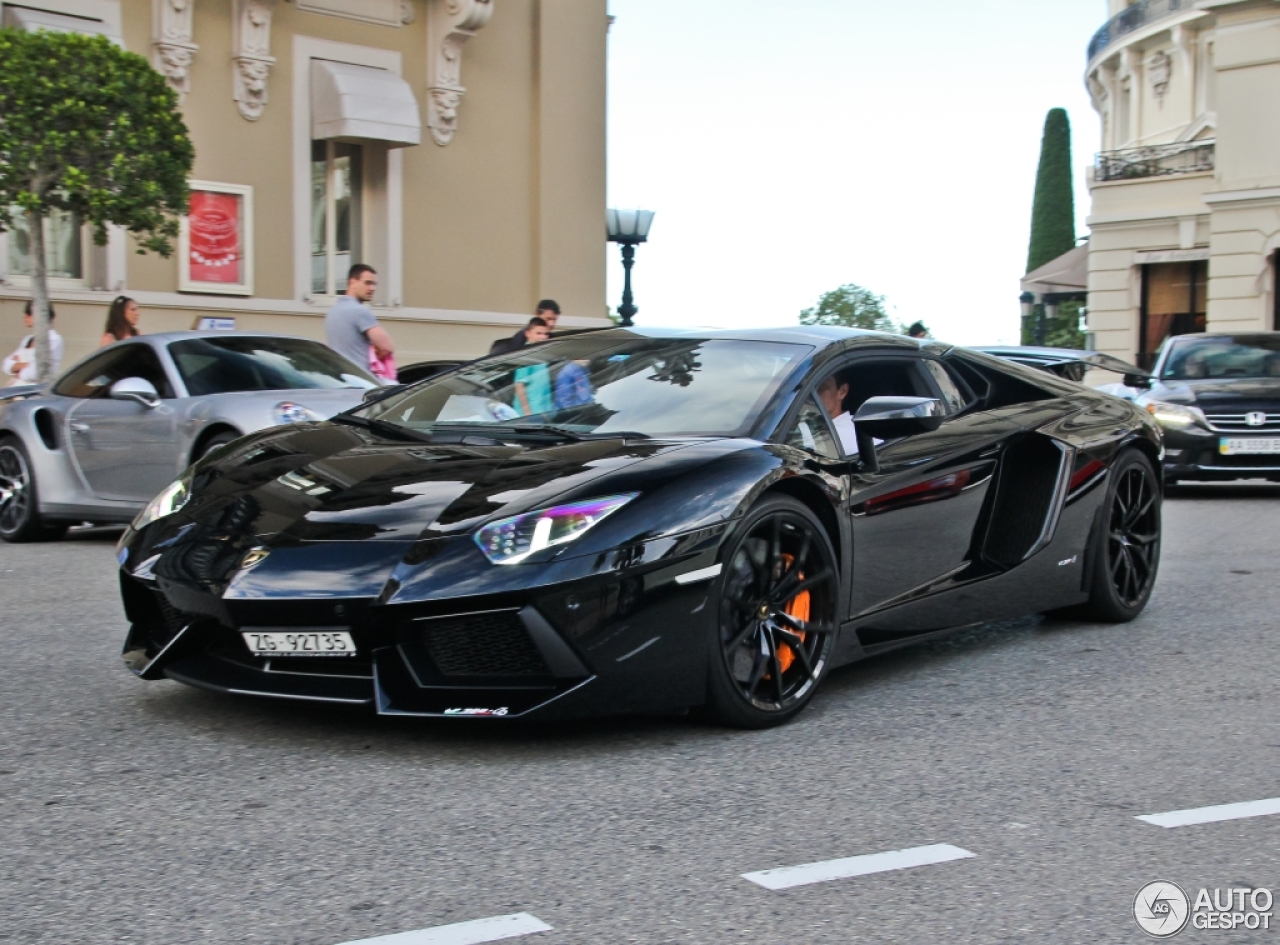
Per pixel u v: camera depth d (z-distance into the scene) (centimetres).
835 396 419
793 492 379
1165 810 302
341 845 273
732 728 362
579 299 1650
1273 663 457
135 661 370
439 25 1488
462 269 1545
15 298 1192
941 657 465
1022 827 290
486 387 434
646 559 331
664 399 404
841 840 280
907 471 419
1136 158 2794
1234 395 1025
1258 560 704
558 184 1619
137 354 757
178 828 283
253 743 345
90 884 252
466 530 329
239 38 1332
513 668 329
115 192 1012
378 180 1471
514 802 302
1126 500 526
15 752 337
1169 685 424
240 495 368
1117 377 2730
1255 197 2405
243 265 1347
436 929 231
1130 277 2795
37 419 762
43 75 976
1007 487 470
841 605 390
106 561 684
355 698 326
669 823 289
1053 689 418
